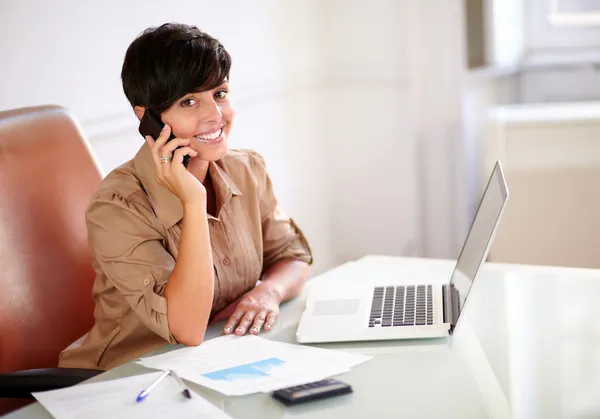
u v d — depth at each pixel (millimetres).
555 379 1139
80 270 1665
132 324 1574
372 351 1289
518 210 3311
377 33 3539
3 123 1612
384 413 1046
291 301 1623
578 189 3232
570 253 3277
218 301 1646
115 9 2338
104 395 1123
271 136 3193
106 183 1568
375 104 3605
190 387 1155
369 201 3697
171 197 1560
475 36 3357
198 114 1518
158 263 1499
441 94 3480
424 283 1635
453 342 1307
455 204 3559
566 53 3688
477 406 1057
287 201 3334
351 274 1775
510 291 1566
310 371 1200
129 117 2432
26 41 2029
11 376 1336
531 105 3684
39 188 1629
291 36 3328
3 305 1522
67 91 2166
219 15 2820
